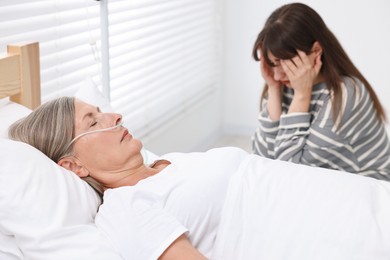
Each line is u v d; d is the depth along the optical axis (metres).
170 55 2.83
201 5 3.15
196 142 3.38
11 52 1.54
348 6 3.14
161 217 1.15
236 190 1.24
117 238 1.13
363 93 1.78
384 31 3.11
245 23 3.45
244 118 3.71
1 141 1.19
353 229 1.12
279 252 1.13
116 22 2.29
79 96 1.64
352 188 1.22
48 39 1.91
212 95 3.51
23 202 1.11
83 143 1.31
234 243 1.19
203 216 1.23
